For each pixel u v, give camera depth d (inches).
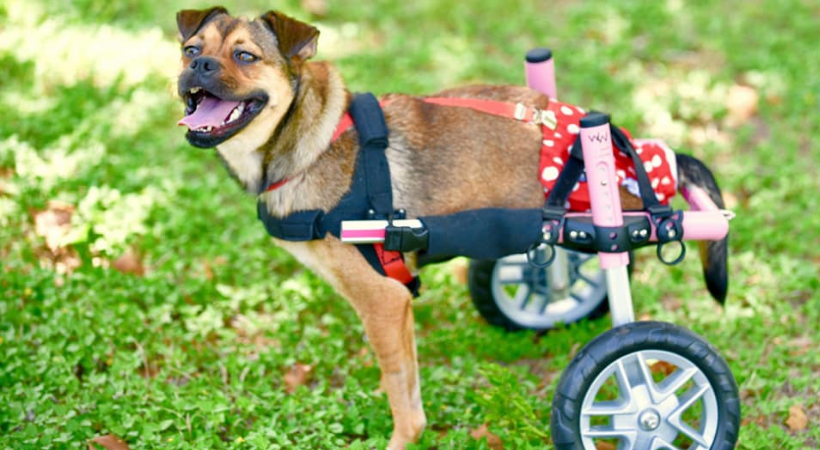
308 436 150.4
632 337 131.5
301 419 156.7
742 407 160.4
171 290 192.4
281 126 140.3
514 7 336.8
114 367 165.3
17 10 297.4
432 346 181.0
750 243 209.3
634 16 322.3
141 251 204.7
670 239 137.2
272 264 205.8
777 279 195.8
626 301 137.5
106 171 226.7
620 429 135.7
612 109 265.9
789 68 283.1
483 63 291.1
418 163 144.5
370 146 141.5
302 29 139.3
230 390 166.1
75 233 196.9
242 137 140.3
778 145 248.8
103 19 305.7
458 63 290.7
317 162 141.2
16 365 162.6
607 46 302.4
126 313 180.5
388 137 143.9
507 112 147.2
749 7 329.7
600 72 281.7
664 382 135.7
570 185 140.7
